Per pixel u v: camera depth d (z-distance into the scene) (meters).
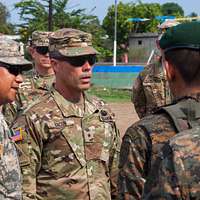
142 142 2.56
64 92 3.77
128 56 41.81
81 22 36.44
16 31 34.75
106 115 3.90
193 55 2.20
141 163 2.59
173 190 1.94
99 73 30.42
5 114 5.49
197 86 2.25
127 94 27.73
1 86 3.37
